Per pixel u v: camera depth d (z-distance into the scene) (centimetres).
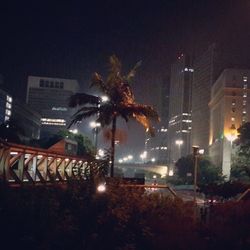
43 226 891
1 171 1345
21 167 1563
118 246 1112
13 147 1431
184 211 1642
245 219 1788
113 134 2573
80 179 1377
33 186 1055
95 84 2603
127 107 2581
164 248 1283
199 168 14088
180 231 1391
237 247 1555
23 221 879
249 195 2538
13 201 899
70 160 2188
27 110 17462
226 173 17162
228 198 3897
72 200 1143
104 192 1287
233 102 17788
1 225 863
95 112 2606
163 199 1639
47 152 1803
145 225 1309
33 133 18775
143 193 1648
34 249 862
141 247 1250
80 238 1010
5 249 847
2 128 5922
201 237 1513
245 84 17900
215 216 1831
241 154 13850
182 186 12200
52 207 961
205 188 4469
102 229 1094
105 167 2144
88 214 1091
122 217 1178
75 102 2584
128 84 2630
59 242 915
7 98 14588
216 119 19800
